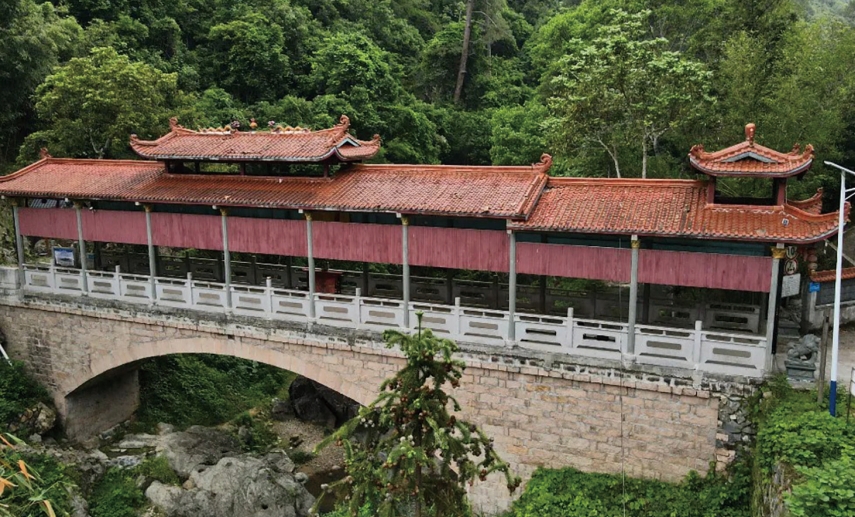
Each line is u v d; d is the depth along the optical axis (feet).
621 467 72.43
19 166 135.33
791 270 72.02
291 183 87.97
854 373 58.59
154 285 94.63
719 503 65.82
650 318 85.40
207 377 134.51
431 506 46.62
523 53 251.19
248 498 95.09
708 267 67.67
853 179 132.36
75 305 100.89
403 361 80.18
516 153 161.68
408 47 236.22
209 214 91.56
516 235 75.15
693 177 119.96
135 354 98.22
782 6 128.16
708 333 67.26
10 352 108.88
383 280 102.58
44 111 127.24
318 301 84.48
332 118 176.14
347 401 132.16
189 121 140.46
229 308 89.56
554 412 74.33
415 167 84.33
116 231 97.45
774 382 65.72
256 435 123.24
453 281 97.35
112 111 126.00
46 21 146.82
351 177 86.79
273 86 194.59
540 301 89.71
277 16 201.87
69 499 88.38
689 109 101.09
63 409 106.11
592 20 165.27
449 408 79.05
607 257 71.31
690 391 68.23
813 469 49.47
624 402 71.26
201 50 194.29
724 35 130.72
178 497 95.50
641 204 71.05
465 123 206.49
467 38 217.15
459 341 77.05
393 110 186.91
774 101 104.06
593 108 102.99
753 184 106.63
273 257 137.80
